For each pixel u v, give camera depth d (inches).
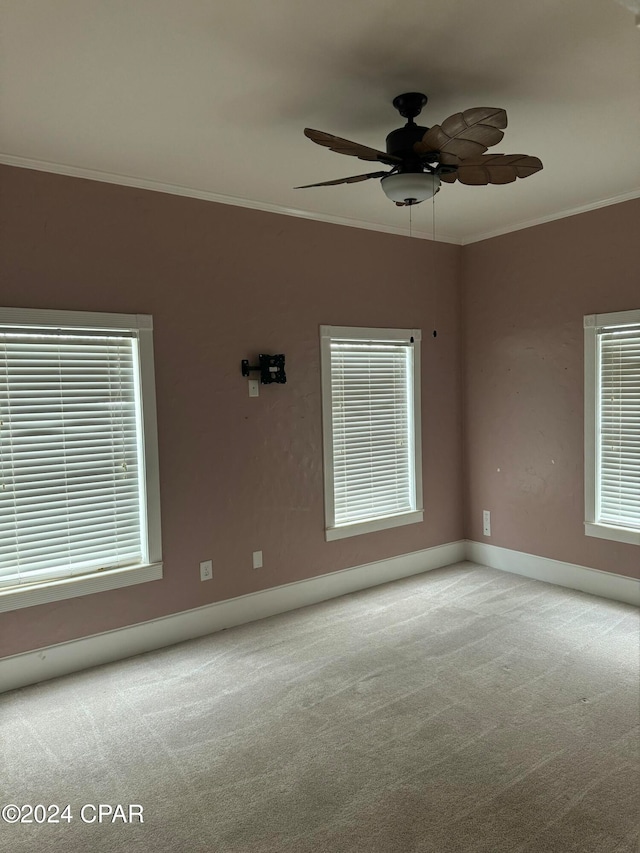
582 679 115.6
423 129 92.0
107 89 90.0
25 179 115.7
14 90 89.7
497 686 113.7
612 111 101.8
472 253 187.8
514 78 90.4
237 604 147.0
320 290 159.0
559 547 169.0
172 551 136.7
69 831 79.1
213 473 142.2
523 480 177.2
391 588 171.2
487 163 88.2
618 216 148.9
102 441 127.7
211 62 83.4
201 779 88.8
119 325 127.1
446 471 191.2
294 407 155.3
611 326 152.3
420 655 127.7
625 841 74.6
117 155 115.6
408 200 94.5
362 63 84.9
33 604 119.3
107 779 89.4
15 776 90.7
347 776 88.5
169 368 134.7
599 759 90.8
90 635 126.2
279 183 133.3
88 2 68.9
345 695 112.0
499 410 182.9
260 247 147.7
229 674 121.4
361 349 170.4
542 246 167.0
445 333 188.7
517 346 175.9
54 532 122.7
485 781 86.4
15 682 117.6
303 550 158.6
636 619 143.6
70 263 121.2
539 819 78.7
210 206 139.5
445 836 76.0
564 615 147.3
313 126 104.7
